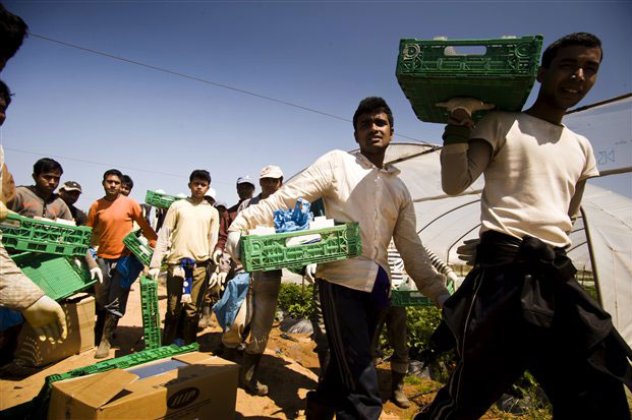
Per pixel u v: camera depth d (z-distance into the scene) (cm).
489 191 203
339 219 247
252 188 629
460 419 191
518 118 202
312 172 252
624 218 614
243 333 400
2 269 179
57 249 378
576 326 175
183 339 502
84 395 211
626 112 493
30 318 182
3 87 192
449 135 197
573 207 221
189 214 485
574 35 192
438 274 269
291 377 431
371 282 234
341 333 225
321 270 242
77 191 594
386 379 468
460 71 184
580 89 194
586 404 173
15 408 242
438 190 898
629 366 176
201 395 252
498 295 181
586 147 210
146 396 221
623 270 578
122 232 506
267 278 373
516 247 183
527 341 184
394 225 261
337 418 220
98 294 491
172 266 473
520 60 177
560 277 176
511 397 399
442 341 216
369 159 263
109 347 466
